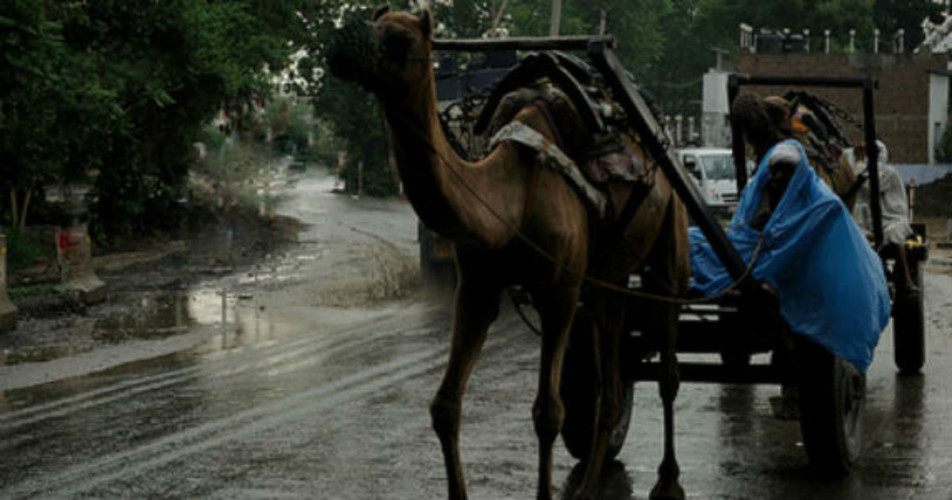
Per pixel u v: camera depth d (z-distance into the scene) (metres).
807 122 8.48
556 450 8.12
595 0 59.09
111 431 8.74
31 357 12.70
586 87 6.23
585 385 7.39
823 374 6.93
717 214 22.70
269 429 8.70
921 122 48.12
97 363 12.28
